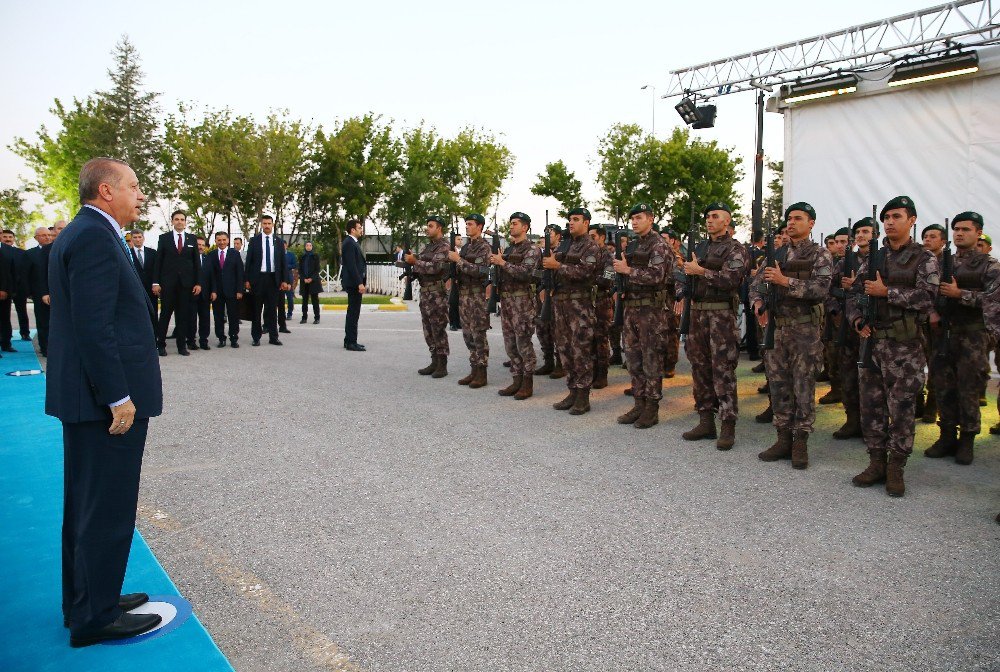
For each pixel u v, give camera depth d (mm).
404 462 5055
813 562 3445
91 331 2516
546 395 7566
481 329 7848
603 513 4082
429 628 2830
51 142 36594
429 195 40031
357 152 38188
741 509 4168
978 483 4727
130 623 2756
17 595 3098
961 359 5168
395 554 3518
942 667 2570
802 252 5082
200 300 10797
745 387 8102
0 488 4480
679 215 34750
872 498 4395
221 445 5477
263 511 4105
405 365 9492
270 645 2715
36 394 7445
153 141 39438
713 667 2562
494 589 3156
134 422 2711
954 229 5578
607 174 36406
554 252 6801
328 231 38906
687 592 3133
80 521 2639
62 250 2590
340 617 2918
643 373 6188
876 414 4617
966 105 8148
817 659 2615
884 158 8891
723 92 11516
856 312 4820
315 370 8969
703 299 5617
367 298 24266
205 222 36375
